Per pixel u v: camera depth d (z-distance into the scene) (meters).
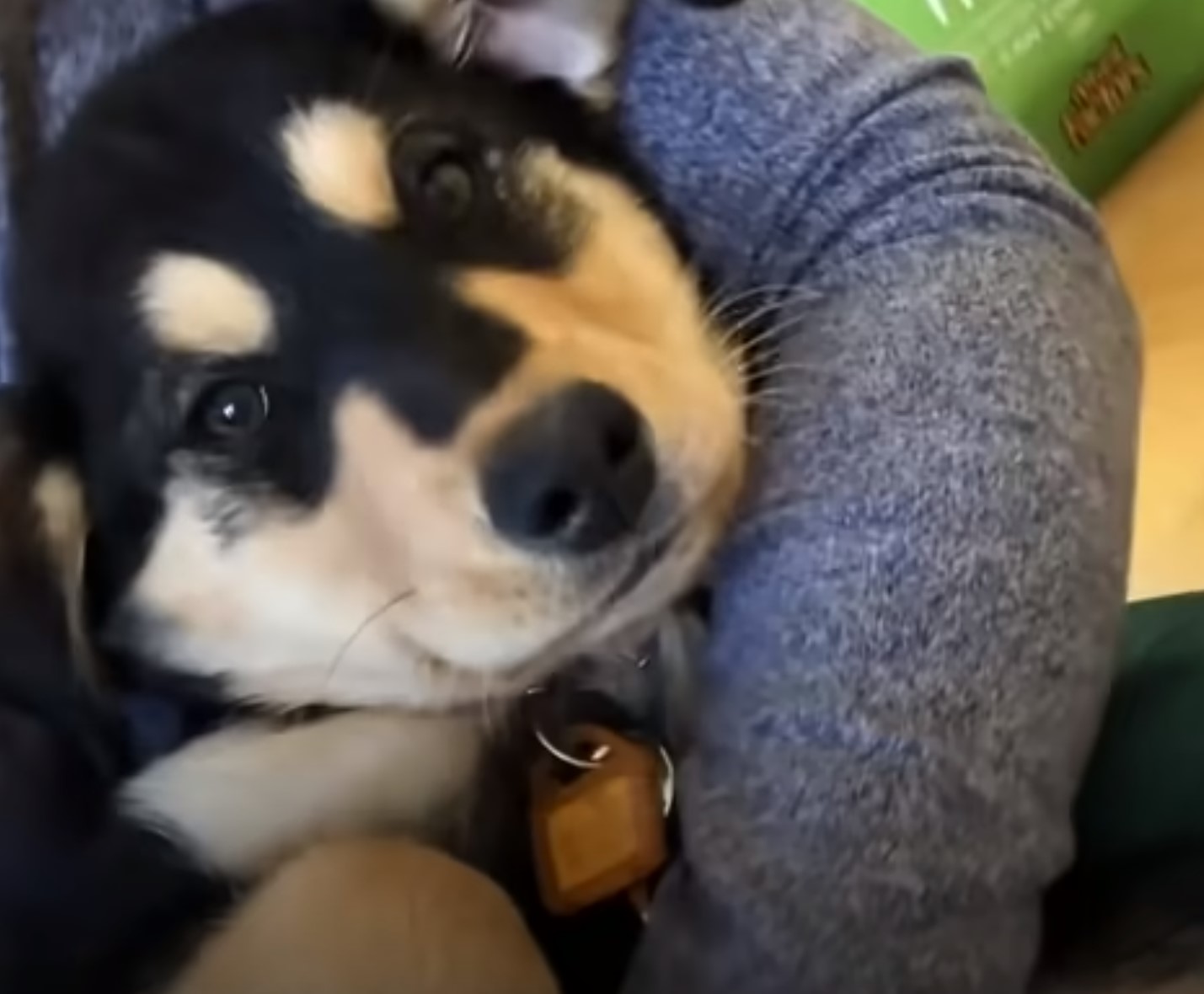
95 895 0.34
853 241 0.34
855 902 0.28
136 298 0.33
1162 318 0.55
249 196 0.33
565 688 0.36
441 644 0.32
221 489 0.33
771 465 0.32
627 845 0.33
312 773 0.36
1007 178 0.34
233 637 0.35
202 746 0.36
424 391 0.30
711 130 0.35
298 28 0.35
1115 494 0.32
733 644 0.31
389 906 0.33
